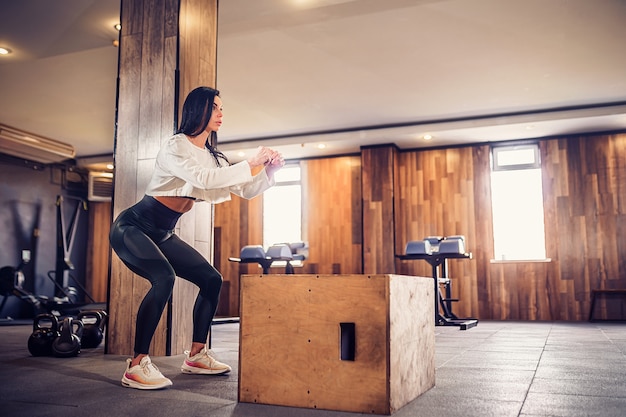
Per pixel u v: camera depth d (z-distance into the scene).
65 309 8.84
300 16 5.03
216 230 10.43
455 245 6.51
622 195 8.33
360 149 9.45
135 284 3.60
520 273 8.68
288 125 8.59
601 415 1.76
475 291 8.84
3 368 3.00
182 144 2.43
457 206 9.09
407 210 9.31
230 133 8.99
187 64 3.76
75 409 1.91
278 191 10.16
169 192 2.51
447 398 2.06
